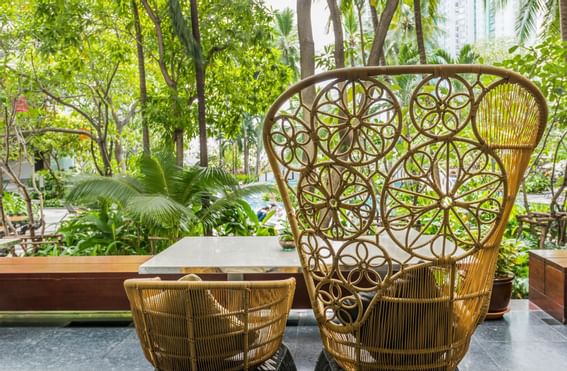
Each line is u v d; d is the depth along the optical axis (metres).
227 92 5.73
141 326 1.52
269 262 2.46
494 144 1.29
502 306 2.99
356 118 1.23
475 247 1.35
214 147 15.13
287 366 1.67
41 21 5.34
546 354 2.47
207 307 1.43
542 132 1.29
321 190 1.31
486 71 1.19
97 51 6.12
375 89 1.23
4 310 3.03
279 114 1.32
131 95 7.55
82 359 2.53
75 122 7.46
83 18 5.61
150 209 3.64
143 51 5.99
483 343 2.62
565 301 2.88
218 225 4.77
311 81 1.25
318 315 1.47
